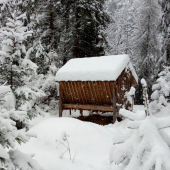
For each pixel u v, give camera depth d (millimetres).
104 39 14992
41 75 10828
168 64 11883
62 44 14500
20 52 5781
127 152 1848
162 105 10273
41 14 13398
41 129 5551
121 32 22531
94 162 4051
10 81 5734
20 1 7543
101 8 14812
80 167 3787
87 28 14266
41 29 13680
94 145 4770
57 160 4031
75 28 13961
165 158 1532
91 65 8898
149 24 16484
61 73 9156
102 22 14984
